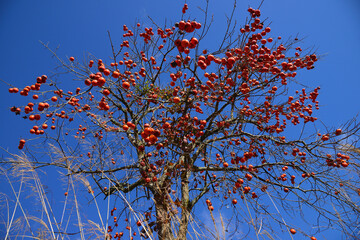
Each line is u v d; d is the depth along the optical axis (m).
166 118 4.73
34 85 3.43
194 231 2.36
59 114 4.30
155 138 3.28
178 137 4.06
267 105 4.38
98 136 4.71
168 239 2.82
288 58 4.48
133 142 4.62
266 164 4.56
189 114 4.19
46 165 3.29
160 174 4.09
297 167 4.36
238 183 3.51
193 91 4.05
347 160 3.92
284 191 4.28
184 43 3.00
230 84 3.92
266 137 4.48
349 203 3.54
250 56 3.93
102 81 3.23
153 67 5.27
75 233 2.19
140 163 3.94
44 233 2.08
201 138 4.76
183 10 3.61
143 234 2.64
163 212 3.01
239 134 4.61
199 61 3.30
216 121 4.53
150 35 4.75
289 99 4.55
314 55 4.29
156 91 5.12
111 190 4.32
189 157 4.30
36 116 3.35
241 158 3.83
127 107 4.87
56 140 3.46
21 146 3.26
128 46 4.82
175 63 3.59
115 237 4.00
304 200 3.80
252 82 4.63
